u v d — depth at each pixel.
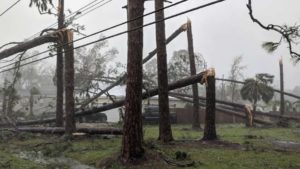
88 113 27.38
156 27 19.00
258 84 37.91
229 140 21.12
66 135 21.52
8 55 24.44
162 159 14.11
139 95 14.24
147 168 13.23
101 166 14.08
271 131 29.03
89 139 21.31
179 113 39.97
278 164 13.64
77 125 28.36
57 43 23.22
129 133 14.02
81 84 36.25
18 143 21.44
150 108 35.94
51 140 21.55
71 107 22.30
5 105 32.19
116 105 26.53
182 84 20.91
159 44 18.88
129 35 14.46
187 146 17.53
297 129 31.25
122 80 30.31
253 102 39.03
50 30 24.20
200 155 15.31
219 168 12.98
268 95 38.69
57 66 26.66
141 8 14.50
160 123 18.56
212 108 19.70
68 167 14.24
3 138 22.92
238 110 41.31
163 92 18.61
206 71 19.91
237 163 13.79
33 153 17.77
